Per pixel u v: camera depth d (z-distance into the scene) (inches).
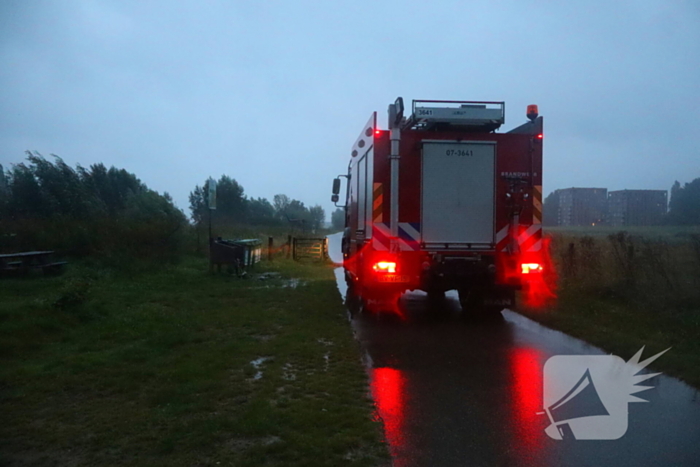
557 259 644.7
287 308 407.8
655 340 302.2
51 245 596.1
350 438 171.6
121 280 514.0
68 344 284.5
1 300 378.6
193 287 502.3
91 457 157.6
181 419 185.9
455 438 175.8
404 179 360.5
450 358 279.0
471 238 363.3
